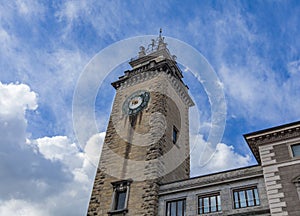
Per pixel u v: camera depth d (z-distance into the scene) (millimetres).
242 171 27938
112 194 32969
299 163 25094
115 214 30828
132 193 31875
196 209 27484
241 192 26688
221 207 26453
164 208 29406
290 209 22891
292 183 24156
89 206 33281
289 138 27156
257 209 24734
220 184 28047
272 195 24234
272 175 25375
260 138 28344
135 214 29828
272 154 26781
